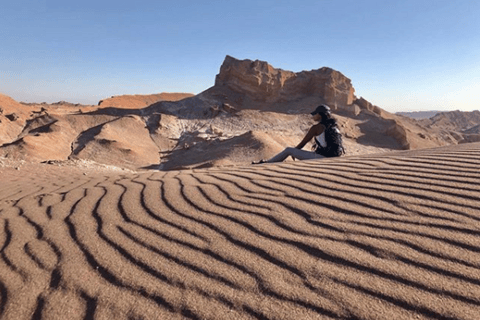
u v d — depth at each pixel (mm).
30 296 1486
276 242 1787
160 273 1574
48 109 74750
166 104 71875
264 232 1934
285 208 2311
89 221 2396
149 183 3555
